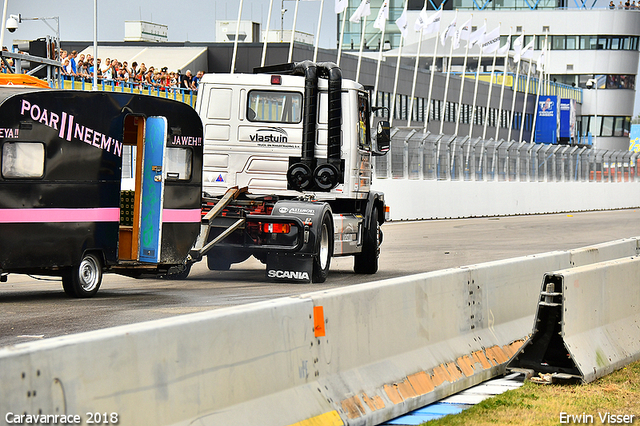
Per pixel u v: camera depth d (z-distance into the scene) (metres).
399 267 37.75
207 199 30.84
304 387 12.67
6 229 22.42
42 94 22.95
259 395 11.79
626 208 130.00
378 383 14.18
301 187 32.56
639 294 20.36
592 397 15.74
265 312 12.06
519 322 19.64
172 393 10.43
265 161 32.59
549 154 109.50
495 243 52.59
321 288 28.72
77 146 23.88
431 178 85.38
